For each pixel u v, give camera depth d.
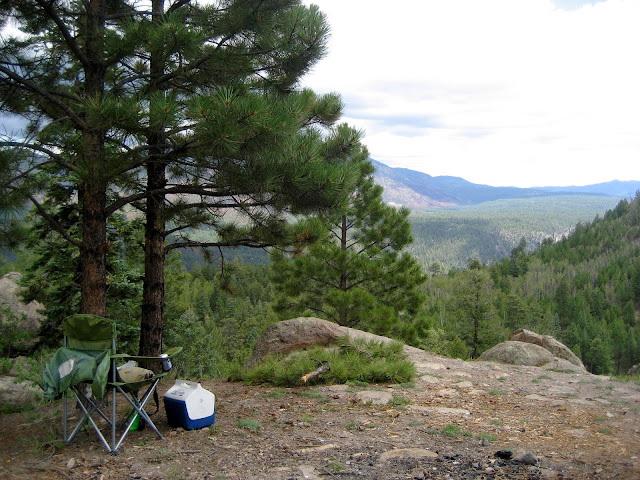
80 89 6.75
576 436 4.96
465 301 41.00
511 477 3.65
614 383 8.54
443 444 4.64
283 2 6.27
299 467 3.96
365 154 16.73
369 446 4.57
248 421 5.33
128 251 13.33
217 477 3.72
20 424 5.50
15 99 6.14
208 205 6.71
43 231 10.42
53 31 6.84
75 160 5.72
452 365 10.00
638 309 134.75
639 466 3.76
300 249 7.50
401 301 16.53
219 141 5.05
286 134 5.51
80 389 4.46
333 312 16.52
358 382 7.76
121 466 3.97
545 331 89.75
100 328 4.41
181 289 21.72
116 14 6.31
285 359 8.55
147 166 7.07
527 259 190.75
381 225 16.44
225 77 6.31
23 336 10.41
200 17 6.26
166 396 5.16
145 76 6.49
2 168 4.89
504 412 6.23
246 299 90.69
